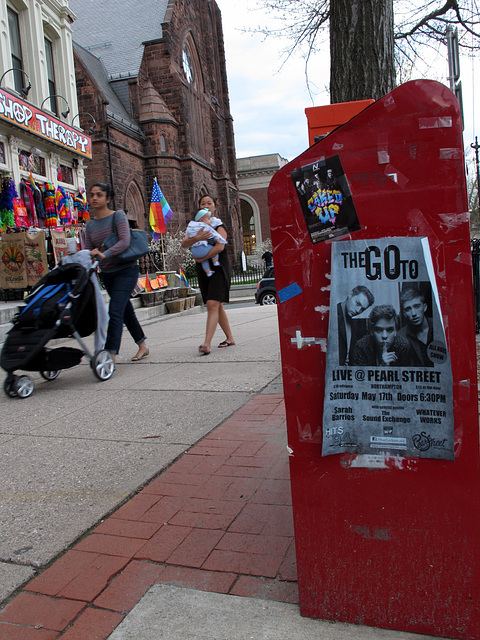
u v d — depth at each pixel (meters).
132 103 30.83
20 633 1.92
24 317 5.11
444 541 1.72
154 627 1.92
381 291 1.70
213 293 6.49
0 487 3.12
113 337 5.82
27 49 14.86
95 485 3.07
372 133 1.67
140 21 34.31
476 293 6.95
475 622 1.73
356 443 1.77
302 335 1.81
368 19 4.92
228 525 2.54
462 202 1.61
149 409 4.47
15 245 10.52
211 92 41.25
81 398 4.99
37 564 2.32
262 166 56.69
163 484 3.02
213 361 6.13
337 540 1.83
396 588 1.79
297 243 1.79
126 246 5.66
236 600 2.03
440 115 1.60
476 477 1.67
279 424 3.84
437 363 1.67
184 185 32.88
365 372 1.74
